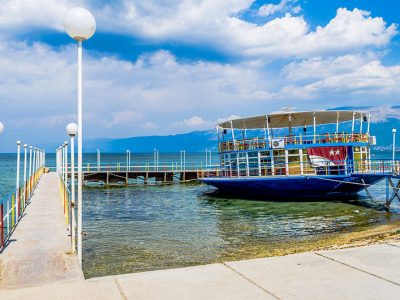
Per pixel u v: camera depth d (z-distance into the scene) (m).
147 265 12.68
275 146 27.78
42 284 7.54
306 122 34.25
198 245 15.58
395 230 16.67
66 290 6.50
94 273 11.81
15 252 10.41
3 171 82.50
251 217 22.59
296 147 27.91
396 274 7.03
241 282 6.68
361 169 29.58
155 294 6.19
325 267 7.49
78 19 8.08
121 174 51.50
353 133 29.45
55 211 18.11
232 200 30.31
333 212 23.89
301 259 8.11
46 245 11.26
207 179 30.33
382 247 9.12
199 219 22.28
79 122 8.68
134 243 16.03
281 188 27.25
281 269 7.40
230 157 31.75
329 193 28.17
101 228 19.67
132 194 38.28
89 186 48.12
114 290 6.42
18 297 6.26
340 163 28.39
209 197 33.31
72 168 10.70
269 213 23.86
